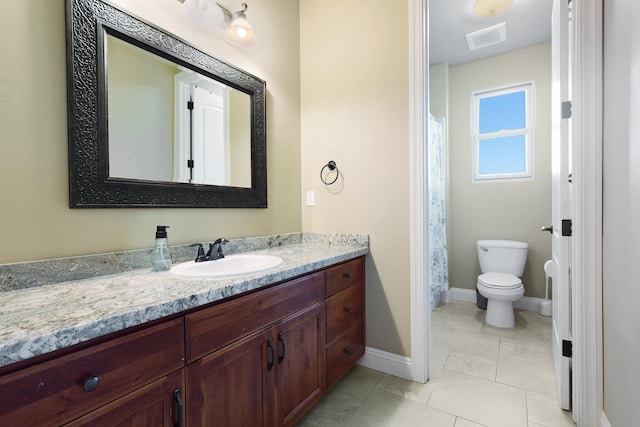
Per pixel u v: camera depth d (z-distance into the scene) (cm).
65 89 107
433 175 297
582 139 139
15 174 97
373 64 193
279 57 203
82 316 71
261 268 123
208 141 157
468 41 292
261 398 114
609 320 129
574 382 144
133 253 124
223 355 100
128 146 125
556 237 175
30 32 99
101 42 115
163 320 84
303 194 221
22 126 98
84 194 110
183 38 145
